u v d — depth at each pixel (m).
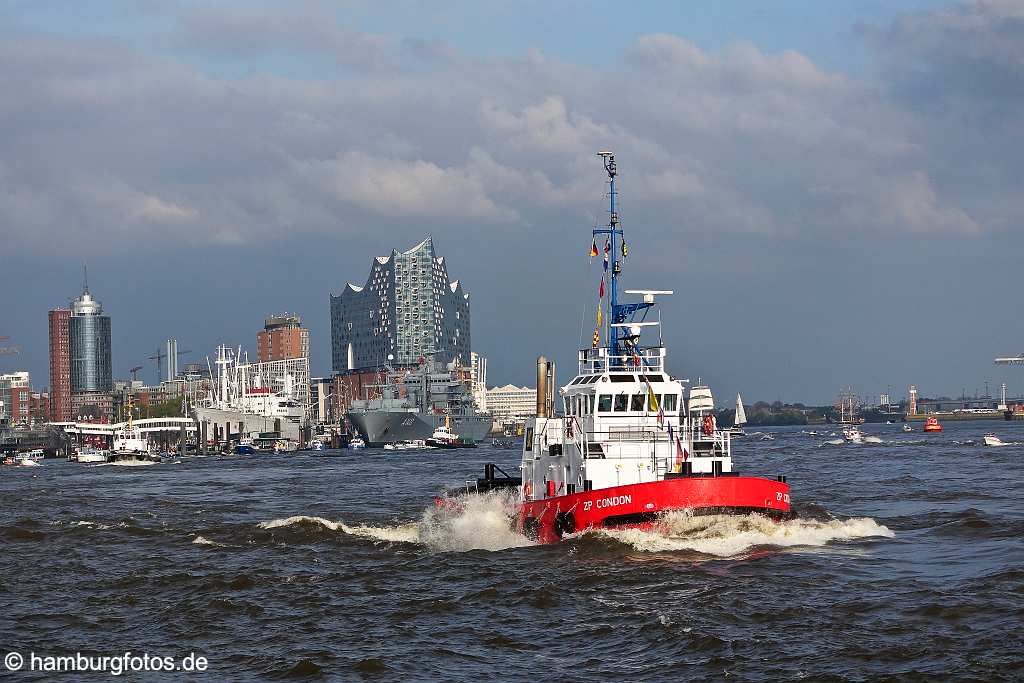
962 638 60.59
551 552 91.62
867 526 102.00
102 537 126.31
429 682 57.12
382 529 121.38
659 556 85.44
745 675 55.84
